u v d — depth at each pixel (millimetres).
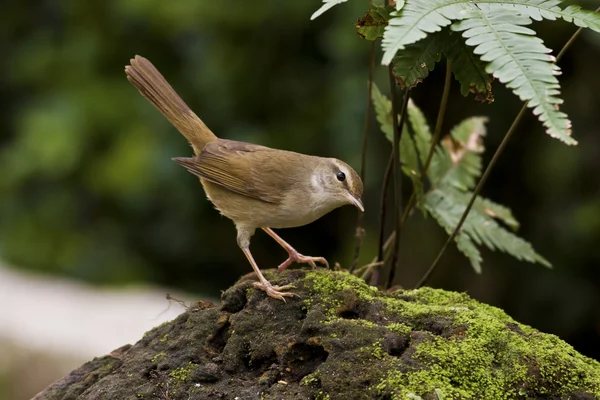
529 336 4586
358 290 4875
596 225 12453
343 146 13094
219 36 15148
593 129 12625
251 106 15039
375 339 4340
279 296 4848
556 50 12344
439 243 13203
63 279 15109
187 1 14930
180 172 14742
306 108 14805
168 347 4875
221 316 4922
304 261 6527
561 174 12773
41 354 11180
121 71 16062
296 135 14641
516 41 4289
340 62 13680
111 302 13414
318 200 6711
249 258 6852
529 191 13156
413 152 6418
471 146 6797
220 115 15086
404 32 4215
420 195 6402
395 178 6039
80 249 15445
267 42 14938
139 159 14664
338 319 4539
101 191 14961
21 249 15336
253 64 14984
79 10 16578
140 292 14086
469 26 4383
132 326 12250
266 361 4633
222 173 6754
